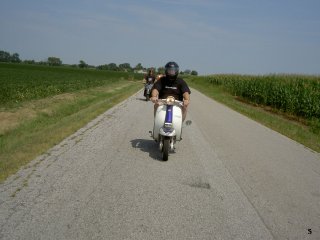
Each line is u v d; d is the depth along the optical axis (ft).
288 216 17.35
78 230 14.16
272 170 25.22
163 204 17.51
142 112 51.57
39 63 538.06
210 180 21.90
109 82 150.30
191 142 32.78
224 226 15.67
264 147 33.01
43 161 22.95
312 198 20.11
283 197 19.90
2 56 536.01
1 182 18.65
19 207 15.78
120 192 18.62
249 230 15.49
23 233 13.57
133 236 14.07
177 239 14.16
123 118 44.32
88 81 135.23
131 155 26.27
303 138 40.09
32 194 17.34
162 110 26.11
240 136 37.73
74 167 22.21
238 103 84.94
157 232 14.58
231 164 26.00
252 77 118.42
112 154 26.11
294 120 64.69
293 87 76.54
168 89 26.81
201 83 203.72
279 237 15.11
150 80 71.15
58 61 542.98
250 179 22.75
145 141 31.42
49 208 15.92
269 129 44.24
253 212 17.47
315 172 25.63
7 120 42.63
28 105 54.24
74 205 16.47
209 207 17.62
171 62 26.03
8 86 80.74
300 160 28.94
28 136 31.19
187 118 48.91
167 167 24.00
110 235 13.99
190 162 25.73
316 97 63.87
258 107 85.46
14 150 25.30
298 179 23.56
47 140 28.84
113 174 21.49
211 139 34.88
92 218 15.31
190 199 18.47
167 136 24.88
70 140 29.78
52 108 53.83
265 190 20.83
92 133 33.40
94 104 60.64
